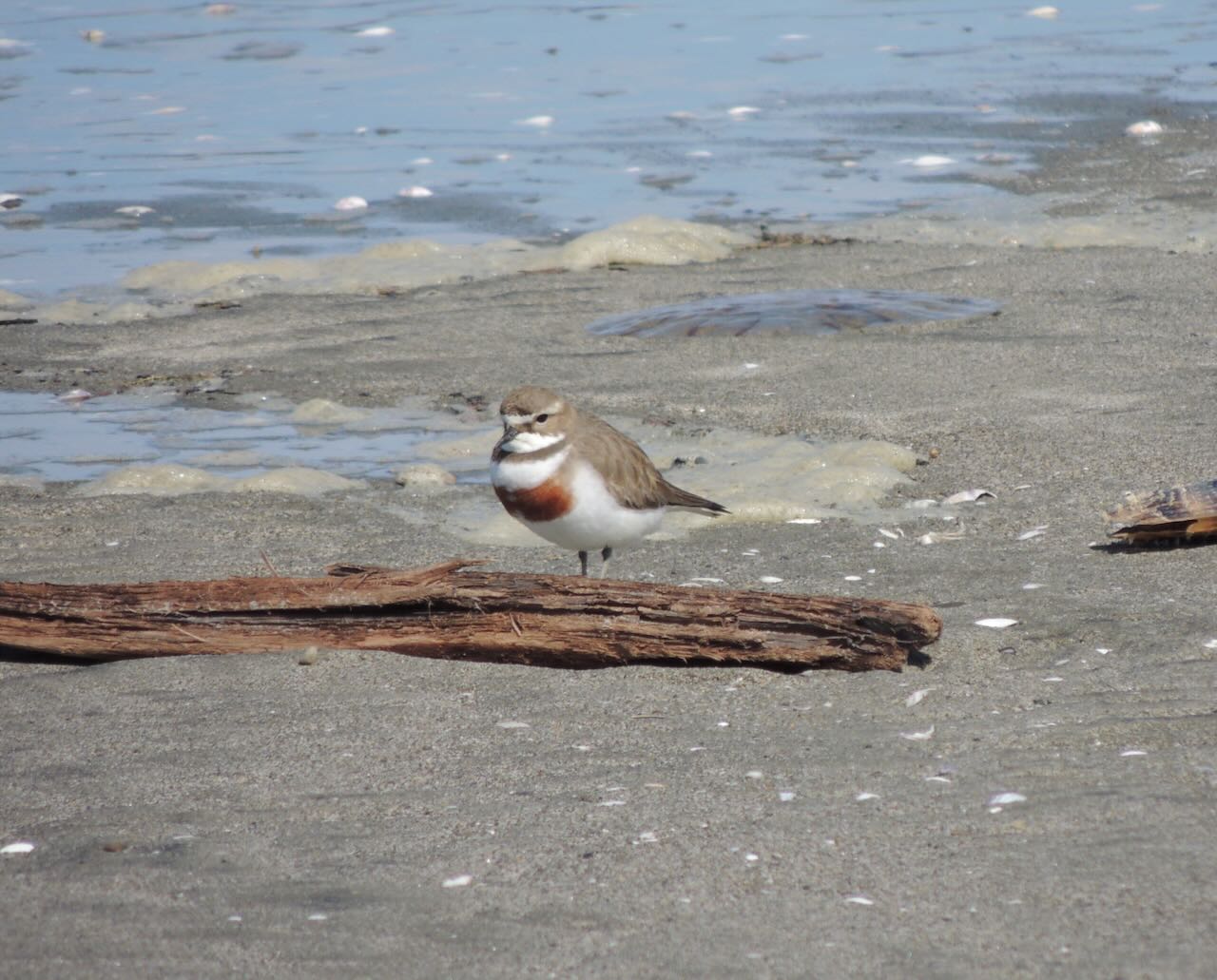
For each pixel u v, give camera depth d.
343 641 8.95
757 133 27.08
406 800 7.02
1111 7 36.91
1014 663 8.55
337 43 35.56
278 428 14.66
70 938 5.86
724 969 5.54
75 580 10.56
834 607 8.55
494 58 33.56
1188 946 5.54
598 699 8.24
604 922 5.88
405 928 5.89
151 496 12.59
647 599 8.70
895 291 18.52
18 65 33.59
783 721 7.86
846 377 15.37
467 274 20.27
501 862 6.38
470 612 8.84
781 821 6.66
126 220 22.95
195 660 8.88
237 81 32.06
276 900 6.12
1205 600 9.32
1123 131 26.09
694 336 17.03
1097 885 5.99
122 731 7.90
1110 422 13.54
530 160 25.88
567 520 9.47
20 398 15.73
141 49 35.12
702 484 12.45
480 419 14.68
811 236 21.50
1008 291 18.44
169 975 5.60
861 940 5.69
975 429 13.60
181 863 6.44
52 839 6.69
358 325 18.14
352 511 12.17
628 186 24.20
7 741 7.79
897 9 37.72
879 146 26.00
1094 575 9.93
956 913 5.84
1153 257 19.66
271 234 22.23
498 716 8.03
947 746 7.40
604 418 14.46
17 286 19.91
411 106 29.72
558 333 17.58
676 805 6.87
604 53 33.84
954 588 9.88
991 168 24.41
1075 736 7.44
